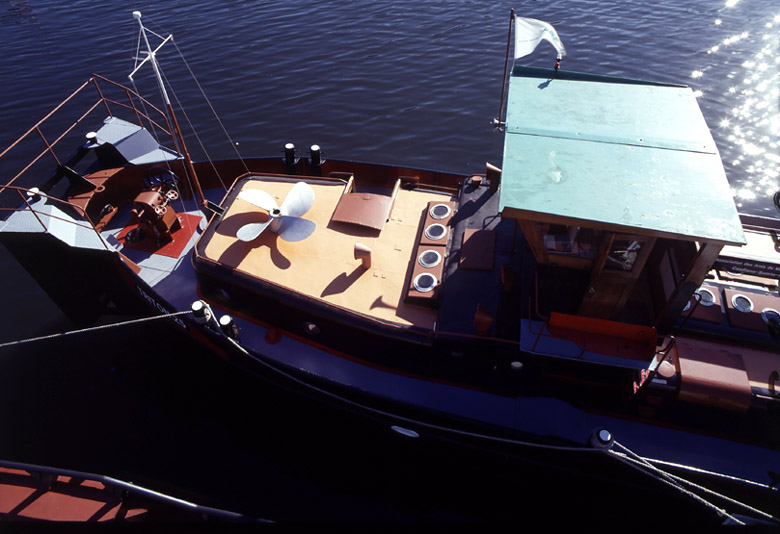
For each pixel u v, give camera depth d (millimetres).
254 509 11750
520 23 11664
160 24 31859
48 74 27422
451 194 13672
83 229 13086
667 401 9875
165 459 12531
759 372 9766
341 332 10992
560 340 9500
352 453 12547
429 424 10539
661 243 10016
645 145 9453
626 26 29859
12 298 16547
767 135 22062
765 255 11312
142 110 24641
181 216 15219
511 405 10758
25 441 12797
